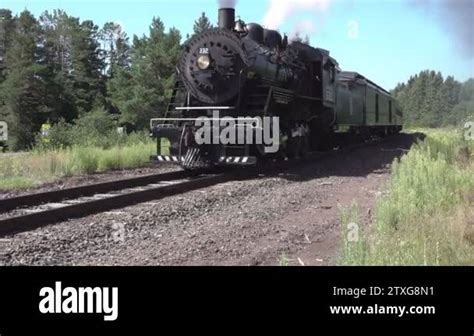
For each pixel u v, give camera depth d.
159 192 11.81
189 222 9.12
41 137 24.28
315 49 22.12
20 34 71.19
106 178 15.49
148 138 26.36
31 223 8.77
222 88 16.11
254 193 12.18
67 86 73.88
